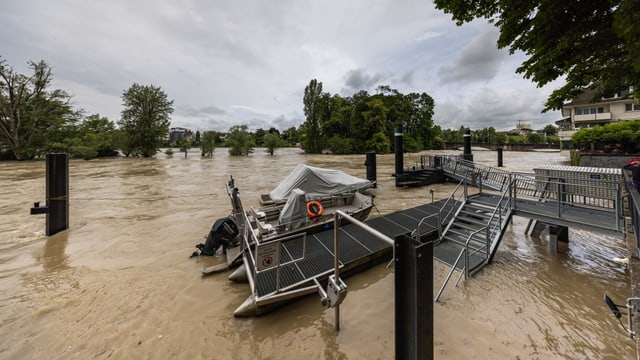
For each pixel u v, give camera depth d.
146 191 13.13
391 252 5.44
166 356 2.95
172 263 5.29
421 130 57.06
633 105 25.77
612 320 3.52
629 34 2.66
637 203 3.60
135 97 40.00
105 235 6.90
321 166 25.53
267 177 18.02
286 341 3.21
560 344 3.12
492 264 5.18
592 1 3.18
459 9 4.09
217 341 3.20
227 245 5.55
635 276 3.05
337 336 3.28
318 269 4.51
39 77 32.16
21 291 4.23
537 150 50.75
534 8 3.59
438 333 3.31
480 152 51.62
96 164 28.86
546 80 4.54
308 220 6.13
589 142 17.97
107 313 3.69
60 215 7.14
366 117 45.66
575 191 6.70
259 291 3.83
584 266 5.02
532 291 4.24
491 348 3.06
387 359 2.92
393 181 16.16
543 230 6.84
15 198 11.34
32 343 3.12
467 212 6.50
